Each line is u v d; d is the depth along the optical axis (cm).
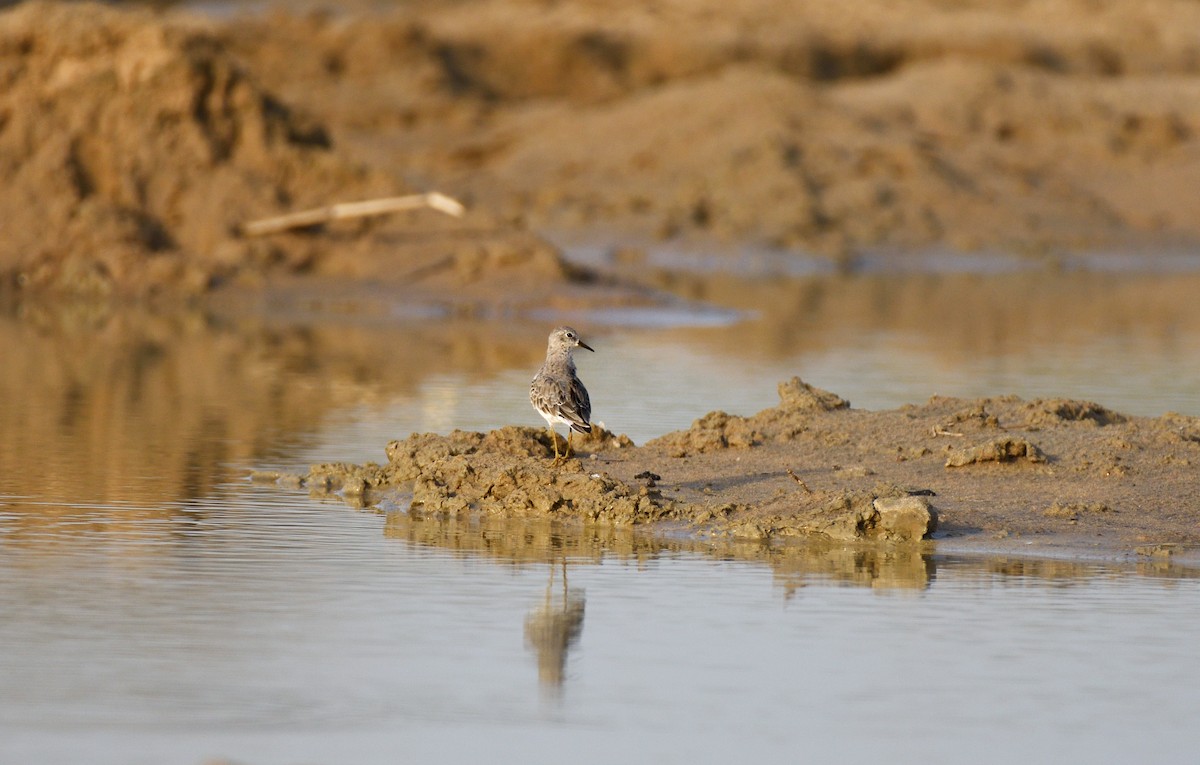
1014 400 1625
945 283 4084
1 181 3353
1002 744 831
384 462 1596
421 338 2730
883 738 836
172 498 1419
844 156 5188
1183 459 1424
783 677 927
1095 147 5669
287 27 6512
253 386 2133
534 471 1408
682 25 7156
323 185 3422
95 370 2262
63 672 912
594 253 4403
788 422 1587
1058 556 1212
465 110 5947
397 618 1034
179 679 905
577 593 1103
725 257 4472
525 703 879
